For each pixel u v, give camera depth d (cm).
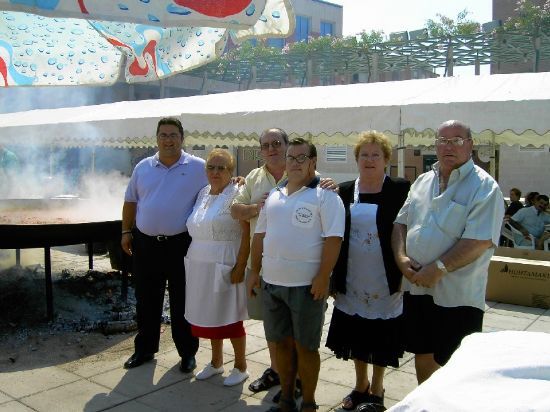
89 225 435
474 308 251
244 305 338
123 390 328
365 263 285
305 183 277
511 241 789
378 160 284
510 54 1905
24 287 543
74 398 314
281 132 308
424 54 1936
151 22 211
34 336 417
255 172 323
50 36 364
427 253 250
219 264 328
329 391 330
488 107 490
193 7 216
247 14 227
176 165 365
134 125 809
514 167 1401
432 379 119
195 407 306
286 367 287
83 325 447
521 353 122
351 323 292
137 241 370
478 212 240
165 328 455
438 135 254
